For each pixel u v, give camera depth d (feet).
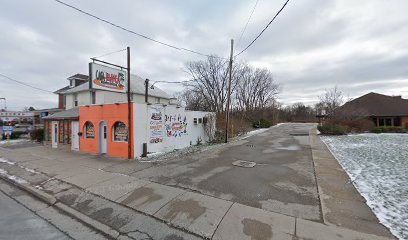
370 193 16.66
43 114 66.85
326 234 11.30
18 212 15.66
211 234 11.78
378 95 94.48
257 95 145.89
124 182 20.80
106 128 36.24
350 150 36.32
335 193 16.75
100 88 33.53
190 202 15.69
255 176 21.62
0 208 16.44
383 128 72.79
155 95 70.28
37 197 18.94
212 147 42.37
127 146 32.86
